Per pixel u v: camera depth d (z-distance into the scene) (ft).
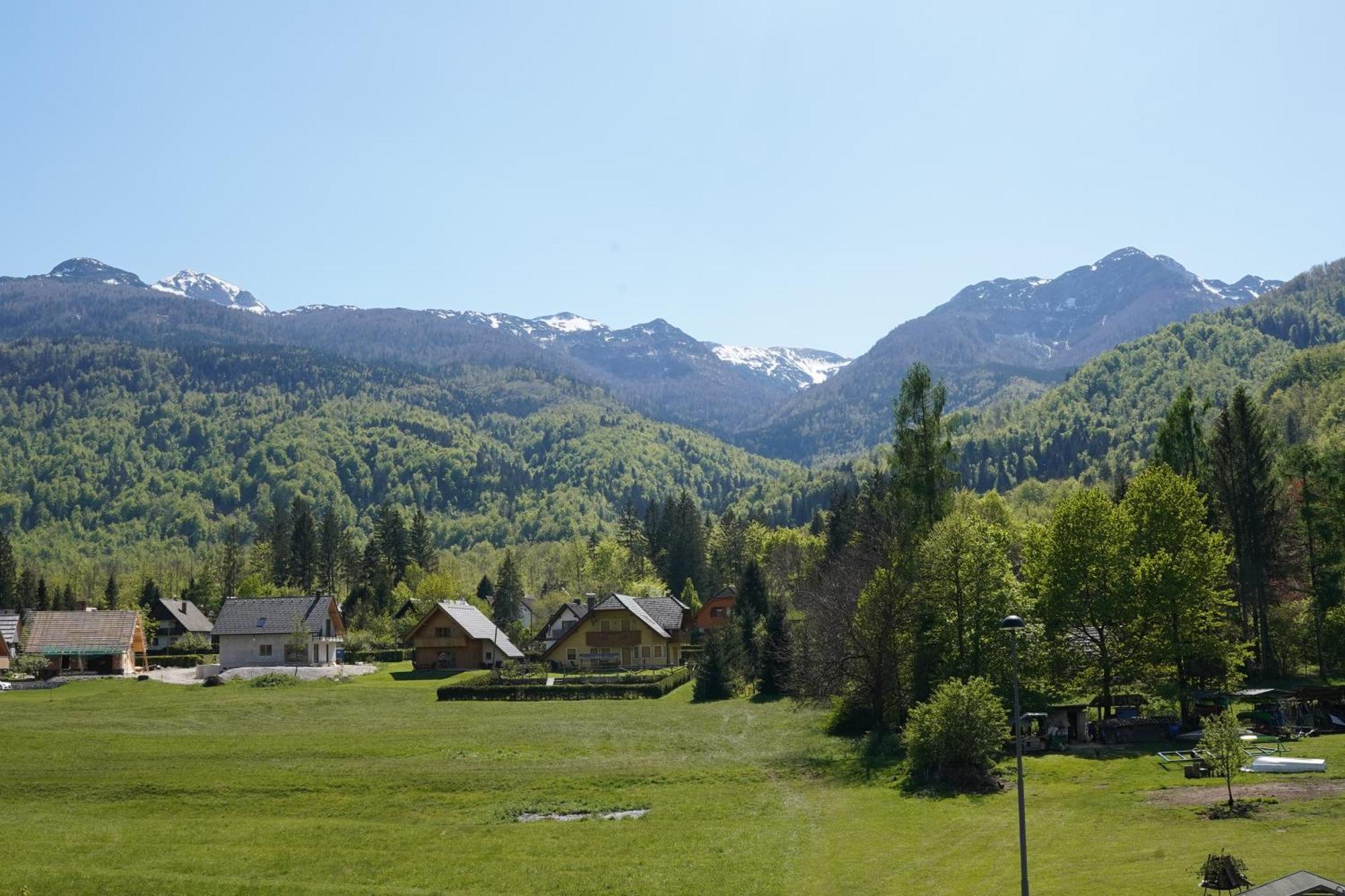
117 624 364.58
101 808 150.30
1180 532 203.72
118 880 115.34
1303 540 252.21
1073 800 145.59
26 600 577.84
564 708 264.11
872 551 232.32
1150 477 209.97
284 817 146.82
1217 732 134.21
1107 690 204.44
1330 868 101.30
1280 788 139.03
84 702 261.65
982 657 201.57
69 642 353.92
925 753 163.94
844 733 211.00
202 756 181.16
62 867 119.03
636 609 376.07
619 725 228.63
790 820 144.05
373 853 128.06
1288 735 178.40
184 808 151.02
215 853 127.24
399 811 150.20
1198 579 195.93
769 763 182.09
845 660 211.41
